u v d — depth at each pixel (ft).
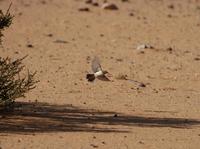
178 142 70.28
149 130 74.64
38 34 150.51
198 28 171.53
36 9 191.42
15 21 166.91
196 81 106.63
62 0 216.13
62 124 75.36
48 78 103.40
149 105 87.66
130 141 69.67
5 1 203.10
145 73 111.45
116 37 151.43
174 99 92.17
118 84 100.73
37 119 77.00
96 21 174.40
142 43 144.36
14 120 75.87
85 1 212.64
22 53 126.11
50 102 86.94
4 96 76.79
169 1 237.66
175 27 171.12
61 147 66.39
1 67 78.59
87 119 78.38
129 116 81.00
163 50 135.64
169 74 111.55
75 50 132.26
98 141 69.10
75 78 104.37
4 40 139.95
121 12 194.18
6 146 65.98
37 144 67.05
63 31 156.87
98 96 92.12
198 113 84.28
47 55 125.08
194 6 227.20
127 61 122.21
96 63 69.36
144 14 193.98
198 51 137.59
